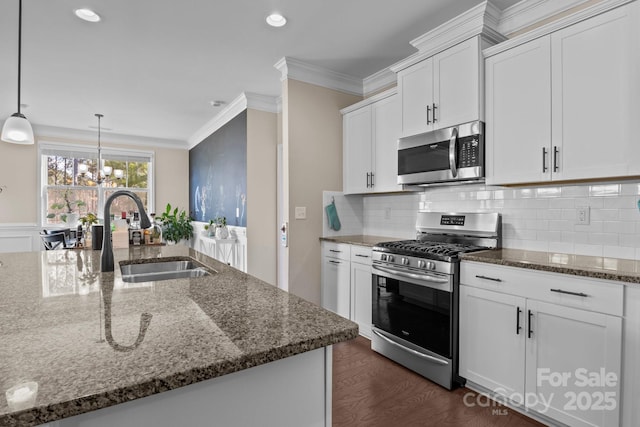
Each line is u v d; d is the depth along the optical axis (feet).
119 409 2.10
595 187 6.80
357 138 11.36
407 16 8.21
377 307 8.95
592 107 5.98
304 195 11.15
